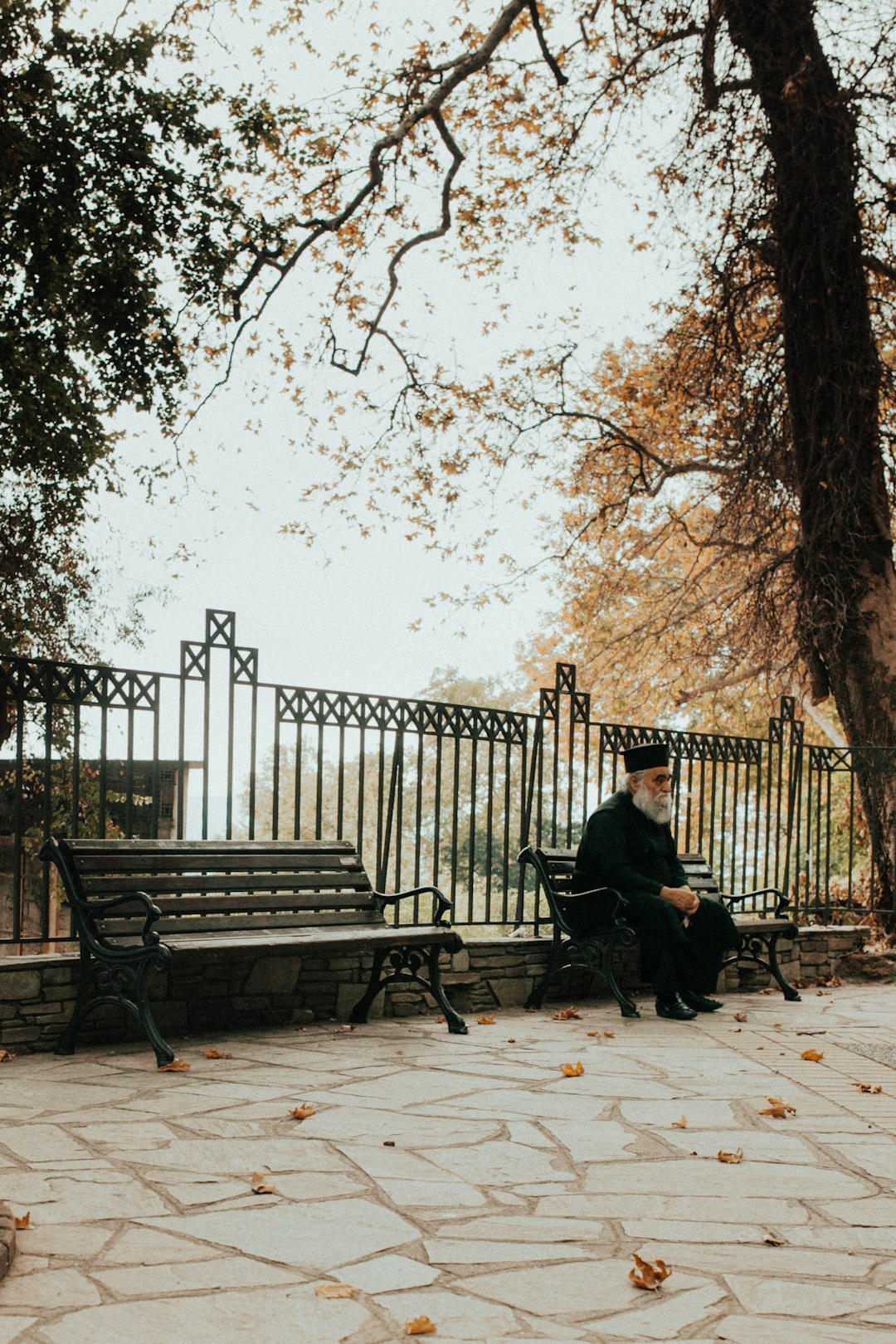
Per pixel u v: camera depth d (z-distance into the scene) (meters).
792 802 10.61
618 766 9.25
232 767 6.73
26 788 15.07
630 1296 2.83
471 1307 2.74
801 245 12.87
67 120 14.59
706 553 21.78
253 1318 2.63
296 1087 5.08
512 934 8.47
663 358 19.41
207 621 6.71
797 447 13.12
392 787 7.53
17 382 14.95
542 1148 4.20
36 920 15.09
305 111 15.72
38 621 17.48
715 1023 7.36
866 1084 5.41
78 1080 5.14
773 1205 3.60
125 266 14.91
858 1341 2.60
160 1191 3.55
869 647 12.57
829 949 10.15
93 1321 2.59
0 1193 3.49
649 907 7.56
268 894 6.66
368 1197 3.56
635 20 14.49
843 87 12.89
